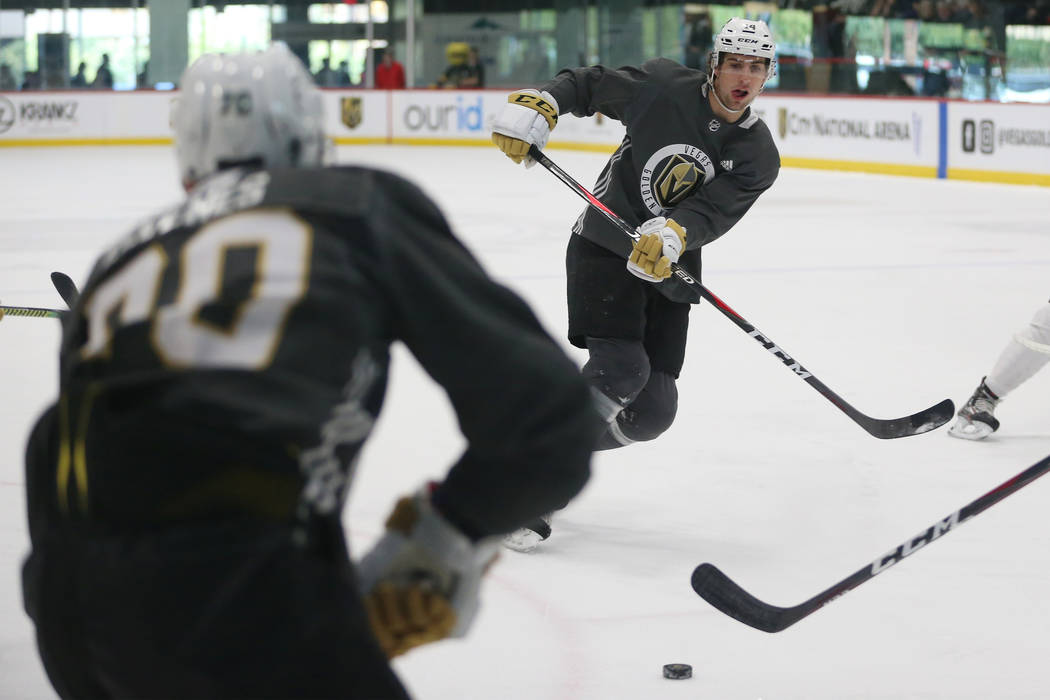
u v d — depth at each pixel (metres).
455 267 3.78
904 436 11.15
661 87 10.54
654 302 10.71
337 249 3.59
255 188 3.71
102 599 3.57
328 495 3.62
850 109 43.81
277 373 3.42
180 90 4.07
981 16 49.50
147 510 3.51
